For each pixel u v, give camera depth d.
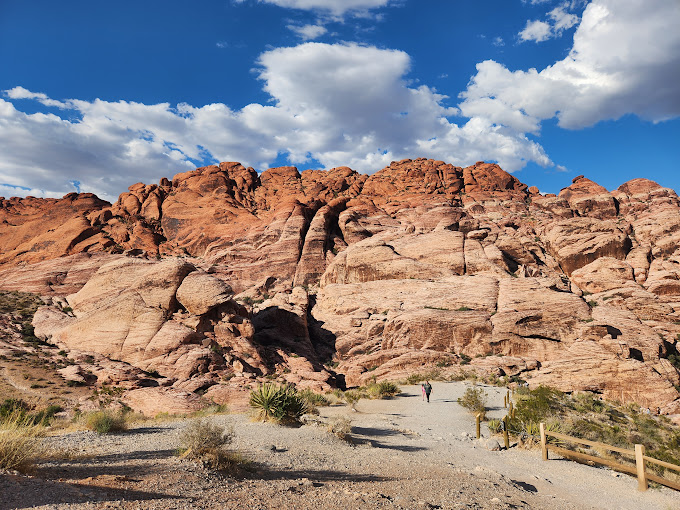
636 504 9.70
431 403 26.22
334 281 71.38
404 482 8.46
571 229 75.81
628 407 37.97
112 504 4.96
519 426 16.41
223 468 7.52
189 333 48.41
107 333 49.62
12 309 60.25
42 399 34.78
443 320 53.25
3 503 4.54
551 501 8.94
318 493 6.82
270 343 57.81
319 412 19.50
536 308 53.84
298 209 91.00
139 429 12.55
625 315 53.53
